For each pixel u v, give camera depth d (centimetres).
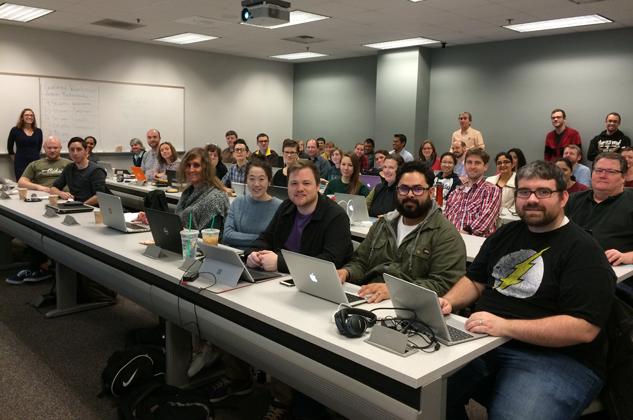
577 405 159
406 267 218
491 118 828
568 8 585
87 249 286
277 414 220
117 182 636
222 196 308
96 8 634
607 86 702
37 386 255
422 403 132
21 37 767
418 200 216
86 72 838
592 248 167
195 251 234
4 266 458
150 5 612
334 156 667
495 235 196
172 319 226
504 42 801
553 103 757
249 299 189
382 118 929
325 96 1075
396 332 146
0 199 438
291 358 167
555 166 176
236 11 636
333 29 730
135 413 211
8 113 769
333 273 179
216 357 257
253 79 1064
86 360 285
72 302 356
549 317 163
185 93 966
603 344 169
